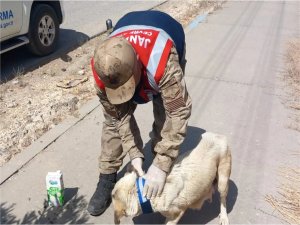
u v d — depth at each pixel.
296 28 4.02
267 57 3.13
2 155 1.82
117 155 1.51
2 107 2.26
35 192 1.61
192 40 3.45
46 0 2.94
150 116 2.19
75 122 2.09
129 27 1.25
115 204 1.27
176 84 1.17
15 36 2.71
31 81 2.60
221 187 1.42
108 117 1.40
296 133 2.07
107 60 1.08
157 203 1.24
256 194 1.63
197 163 1.32
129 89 1.12
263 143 1.97
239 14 4.43
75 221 1.48
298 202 1.59
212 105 2.33
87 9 4.45
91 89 2.50
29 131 2.01
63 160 1.80
